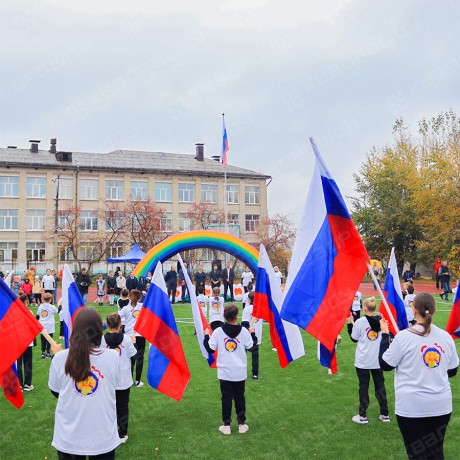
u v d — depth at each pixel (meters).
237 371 7.39
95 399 4.29
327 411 8.38
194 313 9.27
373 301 7.71
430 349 4.78
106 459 4.29
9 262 54.53
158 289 7.89
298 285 6.24
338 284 6.15
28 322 6.08
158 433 7.44
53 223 55.09
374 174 52.62
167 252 23.48
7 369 6.01
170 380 7.70
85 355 4.21
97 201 57.94
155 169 60.03
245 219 63.62
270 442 7.00
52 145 59.59
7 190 55.09
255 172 65.25
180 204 61.31
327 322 6.10
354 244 6.14
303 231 6.39
